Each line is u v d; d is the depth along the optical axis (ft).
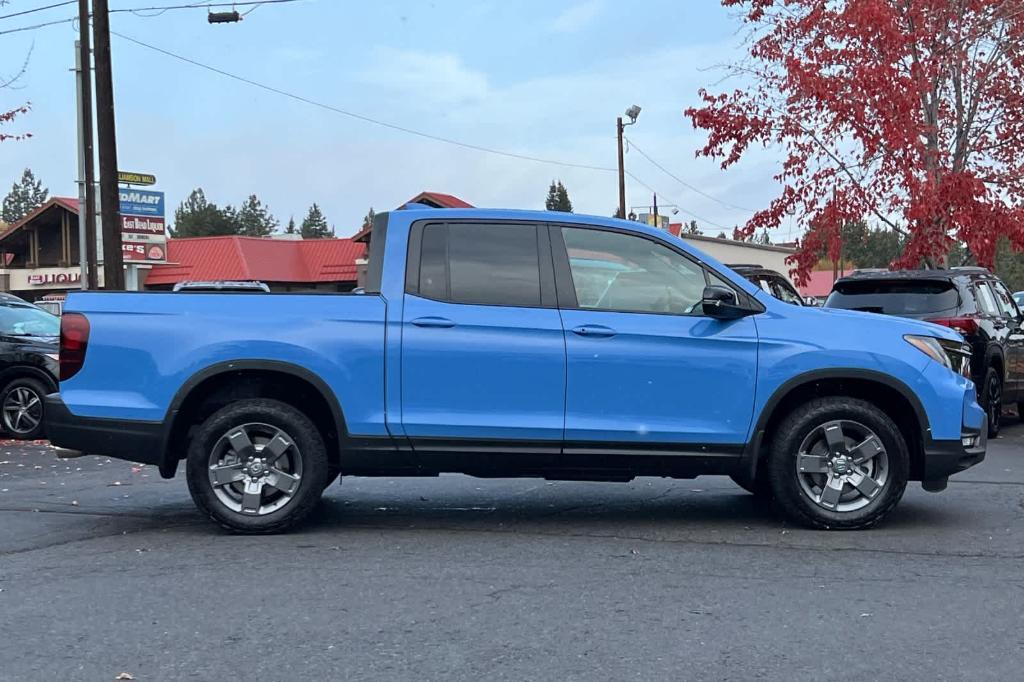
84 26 71.15
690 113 54.08
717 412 21.03
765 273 47.06
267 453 20.85
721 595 16.61
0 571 18.06
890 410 22.20
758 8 52.80
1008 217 49.85
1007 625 15.11
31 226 159.33
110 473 30.73
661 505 24.62
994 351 38.68
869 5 48.96
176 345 20.71
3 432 41.78
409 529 21.67
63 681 12.87
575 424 20.75
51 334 42.93
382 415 20.67
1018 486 27.30
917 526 21.98
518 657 13.71
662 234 21.70
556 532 21.40
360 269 154.92
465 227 21.45
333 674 13.10
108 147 54.44
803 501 21.27
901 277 38.75
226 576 17.71
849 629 14.89
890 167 50.65
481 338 20.71
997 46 52.29
